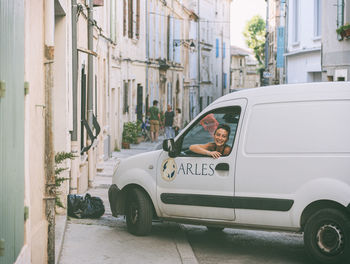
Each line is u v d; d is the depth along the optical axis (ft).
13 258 16.90
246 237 31.50
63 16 35.53
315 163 24.85
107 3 75.61
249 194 26.32
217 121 27.99
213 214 27.50
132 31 101.50
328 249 24.32
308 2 87.71
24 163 18.94
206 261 26.63
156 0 125.70
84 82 48.80
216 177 27.35
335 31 69.77
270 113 26.22
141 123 106.22
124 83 96.43
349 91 24.88
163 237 30.68
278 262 26.43
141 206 30.35
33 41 21.15
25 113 19.17
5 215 15.76
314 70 86.79
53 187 23.41
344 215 24.08
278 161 25.66
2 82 15.31
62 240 28.37
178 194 28.63
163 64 129.39
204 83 203.31
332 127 24.84
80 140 46.26
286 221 25.50
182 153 28.91
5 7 15.76
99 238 29.84
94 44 59.82
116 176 31.71
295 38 95.96
